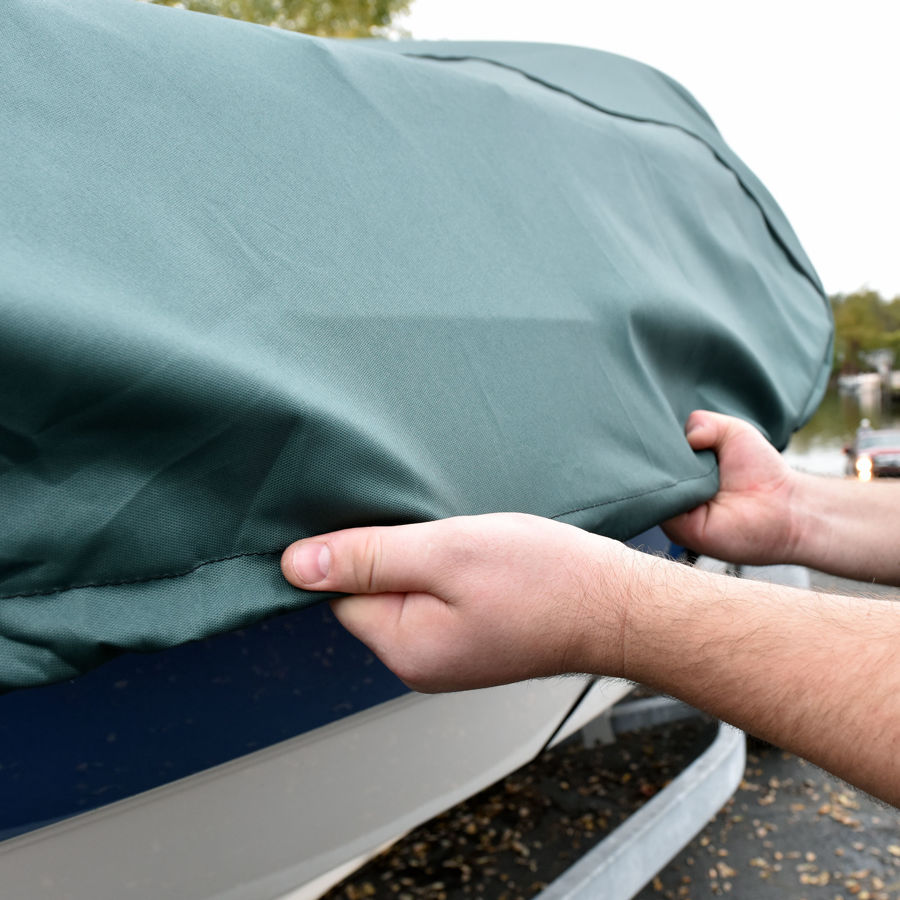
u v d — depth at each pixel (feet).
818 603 2.46
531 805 7.68
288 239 2.38
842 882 6.46
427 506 2.33
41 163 2.01
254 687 2.85
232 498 2.08
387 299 2.52
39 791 2.55
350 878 6.70
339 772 3.45
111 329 1.81
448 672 2.48
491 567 2.31
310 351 2.23
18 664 1.86
